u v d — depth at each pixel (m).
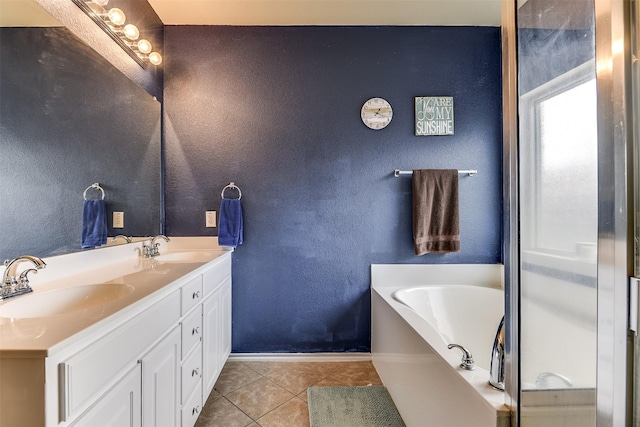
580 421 0.76
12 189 1.11
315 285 2.37
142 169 2.02
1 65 1.07
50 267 1.27
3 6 1.09
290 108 2.35
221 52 2.32
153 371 1.13
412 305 2.22
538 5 0.89
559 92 0.82
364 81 2.37
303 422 1.66
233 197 2.33
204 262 1.73
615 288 0.65
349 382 2.04
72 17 1.43
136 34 1.81
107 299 1.19
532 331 0.90
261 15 2.23
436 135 2.40
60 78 1.34
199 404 1.59
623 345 0.63
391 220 2.38
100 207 1.60
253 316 2.35
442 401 1.24
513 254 0.97
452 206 2.33
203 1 2.08
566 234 0.80
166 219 2.31
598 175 0.68
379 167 2.38
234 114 2.33
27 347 0.67
